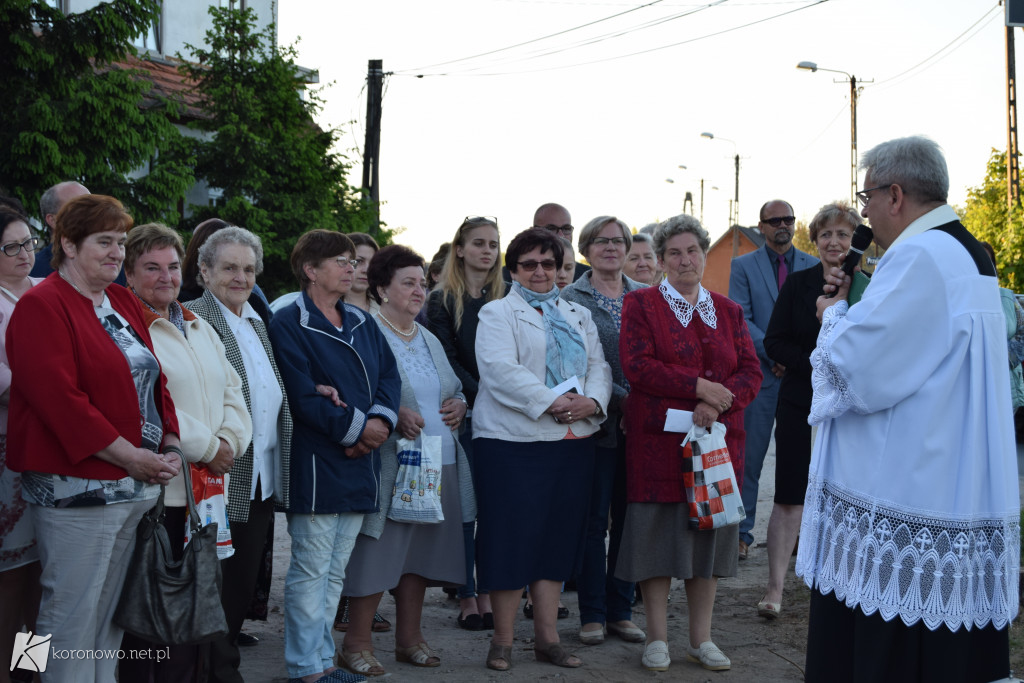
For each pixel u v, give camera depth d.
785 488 5.29
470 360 5.01
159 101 15.40
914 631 2.97
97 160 12.06
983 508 2.94
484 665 4.52
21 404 3.21
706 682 4.32
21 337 3.16
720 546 4.54
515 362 4.52
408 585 4.53
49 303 3.18
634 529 4.45
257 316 4.22
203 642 3.33
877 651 2.99
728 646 4.86
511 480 4.45
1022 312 5.31
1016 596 2.98
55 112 11.54
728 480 4.40
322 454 4.04
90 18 11.95
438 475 4.36
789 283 5.46
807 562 3.20
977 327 2.94
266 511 4.02
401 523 4.39
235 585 3.89
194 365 3.67
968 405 2.93
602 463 4.98
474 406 4.68
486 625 5.24
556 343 4.62
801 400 5.28
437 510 4.30
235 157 15.89
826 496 3.17
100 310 3.36
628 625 5.03
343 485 4.03
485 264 5.07
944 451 2.91
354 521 4.15
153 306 3.73
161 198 12.92
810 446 5.25
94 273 3.28
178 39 19.02
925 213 3.08
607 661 4.62
